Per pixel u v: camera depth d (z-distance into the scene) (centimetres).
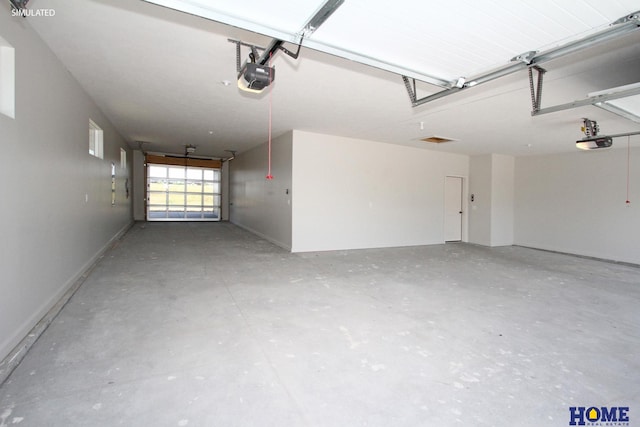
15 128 225
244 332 262
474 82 257
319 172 646
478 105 406
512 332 276
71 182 355
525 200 802
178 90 398
